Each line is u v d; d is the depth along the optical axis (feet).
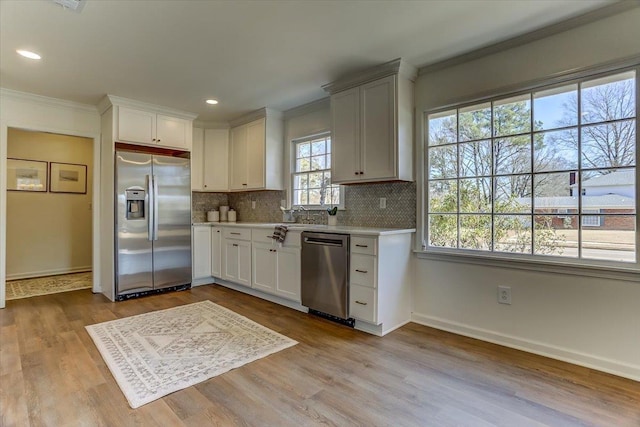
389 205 11.02
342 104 10.93
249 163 15.05
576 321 7.65
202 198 17.11
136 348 8.27
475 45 8.65
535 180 8.34
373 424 5.50
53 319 10.39
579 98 7.70
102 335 9.07
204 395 6.28
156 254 13.51
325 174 13.34
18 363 7.44
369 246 9.27
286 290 11.71
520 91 8.43
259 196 16.19
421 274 10.27
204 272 15.11
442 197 9.98
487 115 9.11
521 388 6.57
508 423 5.53
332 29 7.88
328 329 9.70
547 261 8.00
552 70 7.89
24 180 16.58
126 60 9.46
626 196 7.14
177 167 14.12
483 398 6.23
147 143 13.37
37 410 5.76
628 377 6.98
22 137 16.55
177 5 6.89
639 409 5.90
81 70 10.12
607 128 7.37
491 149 9.04
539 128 8.25
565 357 7.76
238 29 7.85
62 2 6.73
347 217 12.25
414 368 7.36
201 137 16.16
